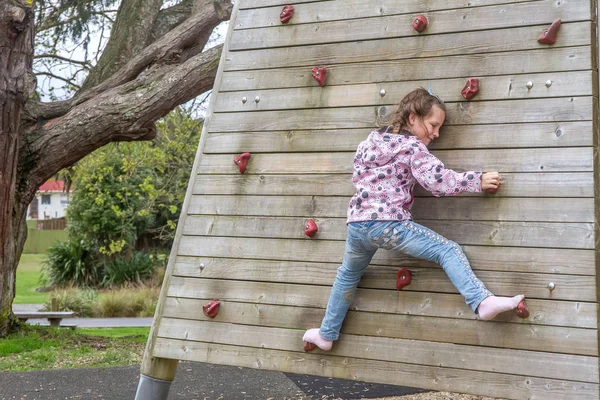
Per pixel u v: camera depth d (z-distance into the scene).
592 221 3.87
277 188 4.86
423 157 3.98
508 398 3.93
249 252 4.87
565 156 4.00
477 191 4.00
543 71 4.15
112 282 21.58
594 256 3.83
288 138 4.90
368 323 4.37
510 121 4.19
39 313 12.40
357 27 4.81
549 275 3.93
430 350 4.17
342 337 4.43
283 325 4.64
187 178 17.66
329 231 4.61
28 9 8.42
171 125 16.58
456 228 4.21
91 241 22.66
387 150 4.04
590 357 3.76
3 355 8.48
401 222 3.99
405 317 4.27
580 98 4.02
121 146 16.48
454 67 4.42
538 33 4.21
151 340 5.09
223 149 5.14
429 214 4.30
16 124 8.77
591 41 4.06
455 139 4.32
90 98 9.66
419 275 4.27
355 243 4.11
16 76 8.53
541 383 3.85
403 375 4.21
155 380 5.10
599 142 3.99
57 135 9.19
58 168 9.47
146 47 9.95
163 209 23.14
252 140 5.04
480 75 4.33
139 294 18.38
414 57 4.57
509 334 3.97
